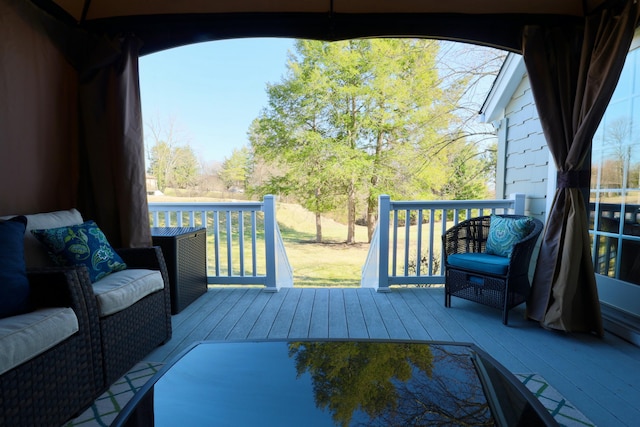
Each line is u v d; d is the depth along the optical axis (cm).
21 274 149
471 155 916
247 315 280
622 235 258
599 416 152
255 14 257
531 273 350
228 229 356
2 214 209
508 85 391
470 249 317
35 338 130
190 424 103
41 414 133
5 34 209
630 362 200
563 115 243
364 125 920
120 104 253
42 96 237
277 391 118
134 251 226
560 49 247
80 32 261
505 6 250
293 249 999
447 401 112
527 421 94
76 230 200
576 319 240
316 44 891
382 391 118
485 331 245
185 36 270
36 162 234
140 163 262
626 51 208
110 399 166
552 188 301
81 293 158
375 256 388
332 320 268
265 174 999
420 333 243
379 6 253
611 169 268
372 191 929
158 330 220
